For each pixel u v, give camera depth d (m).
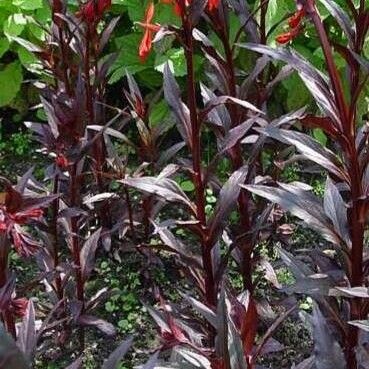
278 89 1.90
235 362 0.84
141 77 1.98
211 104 1.09
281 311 1.49
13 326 1.07
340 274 1.12
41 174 1.88
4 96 1.99
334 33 1.82
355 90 1.00
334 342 0.98
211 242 1.18
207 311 1.03
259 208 1.42
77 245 1.39
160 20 1.88
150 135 1.44
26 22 1.88
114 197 1.52
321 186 1.76
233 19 1.81
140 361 1.41
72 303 1.38
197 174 1.14
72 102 1.32
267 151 1.68
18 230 0.96
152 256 1.53
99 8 1.35
